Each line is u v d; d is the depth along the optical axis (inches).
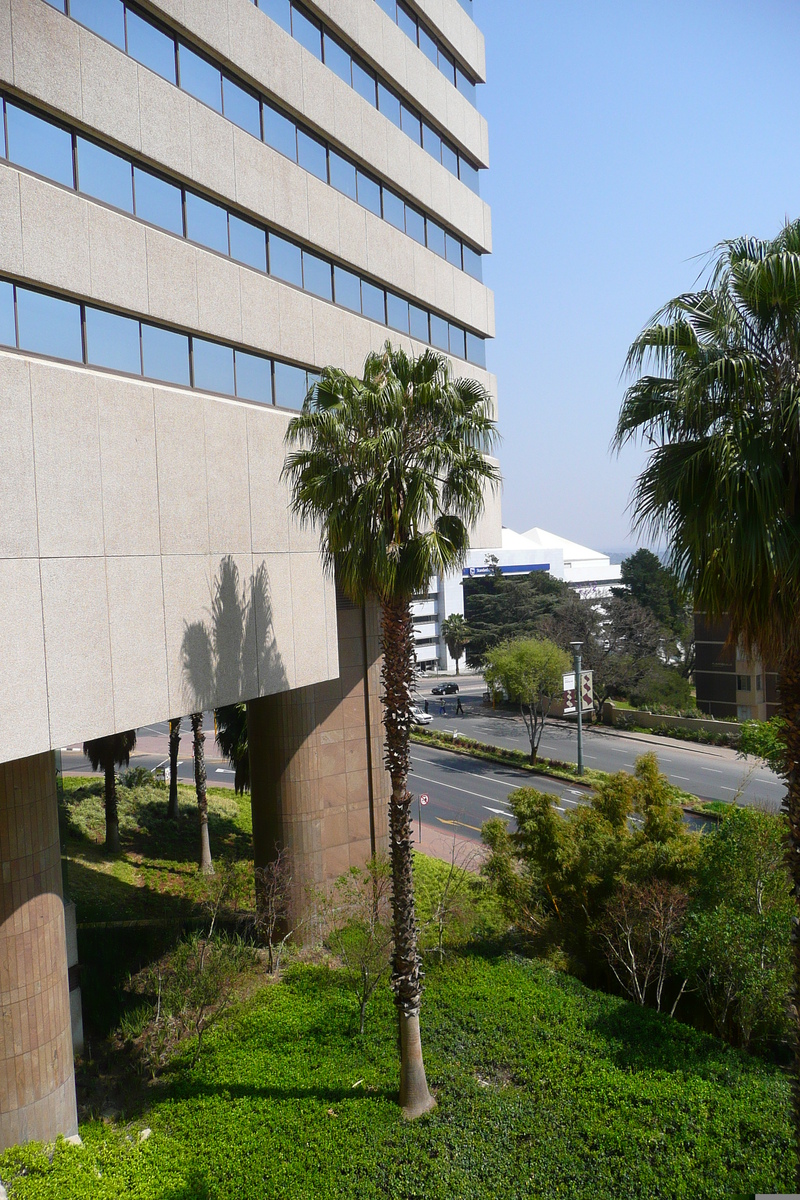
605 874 719.7
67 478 461.4
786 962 569.6
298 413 743.1
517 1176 454.0
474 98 1137.4
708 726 1972.2
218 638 603.5
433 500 537.0
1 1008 442.6
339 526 535.8
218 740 1159.0
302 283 756.6
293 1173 452.8
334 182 807.1
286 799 831.1
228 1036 623.5
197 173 605.6
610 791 792.9
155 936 802.2
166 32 589.3
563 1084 537.6
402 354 574.2
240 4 658.8
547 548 3875.5
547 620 2504.9
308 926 800.3
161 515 544.7
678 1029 605.3
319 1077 557.6
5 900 445.7
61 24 488.7
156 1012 649.0
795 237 363.3
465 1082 542.9
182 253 588.7
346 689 888.3
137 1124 512.4
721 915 607.2
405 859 530.3
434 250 1020.5
